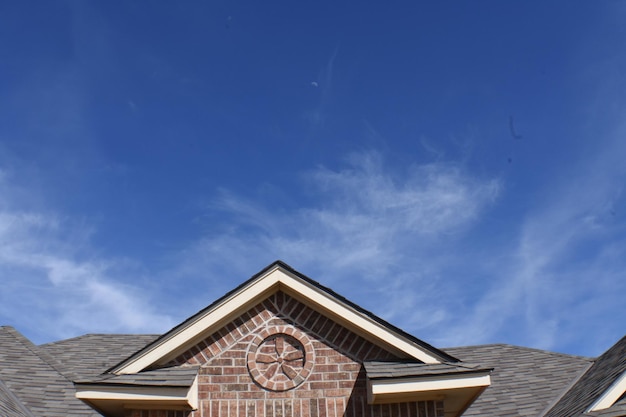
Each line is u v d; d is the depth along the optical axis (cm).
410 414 1138
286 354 1190
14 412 1180
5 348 1630
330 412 1149
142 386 1095
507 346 1914
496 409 1470
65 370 1533
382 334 1180
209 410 1147
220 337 1197
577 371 1616
